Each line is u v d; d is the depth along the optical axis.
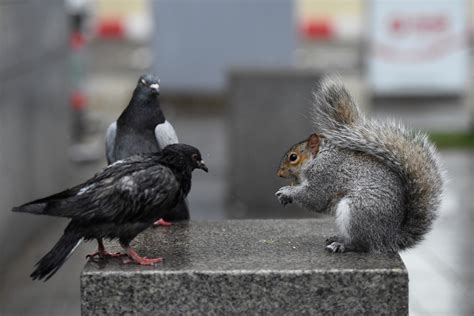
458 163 20.02
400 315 6.40
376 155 6.78
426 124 24.33
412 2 25.00
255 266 6.52
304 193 6.84
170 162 6.63
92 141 21.67
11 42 13.58
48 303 11.41
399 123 7.16
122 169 6.47
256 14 26.59
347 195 6.75
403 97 25.34
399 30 25.11
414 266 12.88
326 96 7.04
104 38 38.69
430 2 24.97
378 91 25.34
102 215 6.31
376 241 6.77
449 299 11.44
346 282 6.39
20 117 14.00
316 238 7.45
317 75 16.50
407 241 6.89
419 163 6.77
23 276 12.68
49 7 16.52
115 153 8.45
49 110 16.22
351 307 6.41
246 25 26.62
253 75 16.50
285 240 7.39
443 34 24.97
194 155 6.66
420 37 25.05
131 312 6.41
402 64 25.20
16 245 13.59
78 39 21.61
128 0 39.56
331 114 7.02
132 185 6.38
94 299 6.40
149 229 7.88
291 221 8.16
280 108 16.52
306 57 34.81
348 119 6.99
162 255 6.91
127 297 6.40
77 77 21.42
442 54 25.05
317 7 40.69
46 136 15.93
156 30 26.67
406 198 6.80
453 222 15.11
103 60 34.50
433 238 14.24
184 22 26.67
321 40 39.00
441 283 12.08
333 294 6.40
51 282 12.34
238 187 16.58
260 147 16.56
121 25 38.78
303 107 16.52
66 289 12.05
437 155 7.03
